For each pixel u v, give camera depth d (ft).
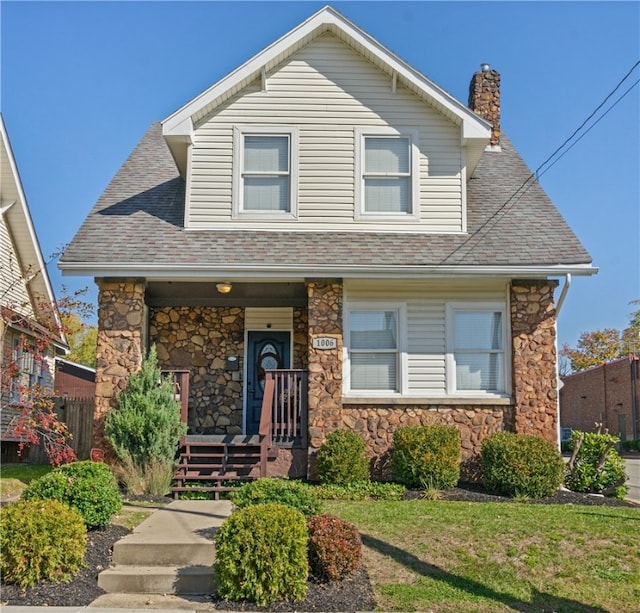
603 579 24.67
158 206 46.75
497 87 56.44
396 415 42.42
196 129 45.01
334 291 42.24
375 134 45.34
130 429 38.17
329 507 32.94
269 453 40.68
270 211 44.68
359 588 23.89
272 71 45.60
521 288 42.98
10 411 56.85
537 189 49.67
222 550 23.26
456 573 25.05
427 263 41.47
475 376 44.55
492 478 38.34
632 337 158.61
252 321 49.39
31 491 27.71
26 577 23.24
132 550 25.96
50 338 45.98
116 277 41.55
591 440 41.29
